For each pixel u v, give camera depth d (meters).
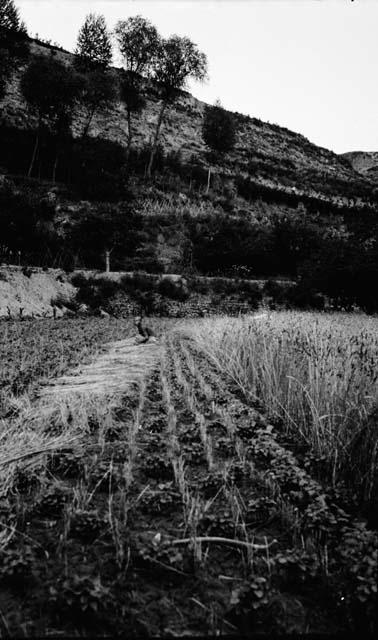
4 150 52.50
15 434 5.04
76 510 3.41
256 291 37.47
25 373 8.33
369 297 26.75
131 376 8.67
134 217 42.97
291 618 2.46
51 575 2.73
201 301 35.09
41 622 2.35
